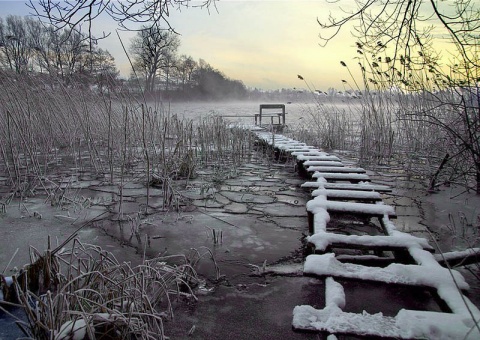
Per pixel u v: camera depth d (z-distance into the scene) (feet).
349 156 34.35
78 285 7.42
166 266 9.60
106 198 19.01
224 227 14.58
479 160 15.48
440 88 24.27
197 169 27.63
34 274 8.07
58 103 30.22
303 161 25.68
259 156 35.19
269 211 16.88
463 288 8.09
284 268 10.84
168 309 8.16
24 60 28.30
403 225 14.75
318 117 44.16
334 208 13.24
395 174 25.62
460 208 17.11
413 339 6.53
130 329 6.68
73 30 13.01
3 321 7.45
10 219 15.33
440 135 25.26
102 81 27.73
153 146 23.66
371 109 32.71
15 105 24.66
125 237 13.38
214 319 8.18
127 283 7.89
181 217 15.76
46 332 6.28
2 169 25.77
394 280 8.48
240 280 10.08
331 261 9.30
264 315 8.36
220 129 32.86
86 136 25.82
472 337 6.41
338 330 6.77
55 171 25.84
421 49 20.10
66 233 13.75
